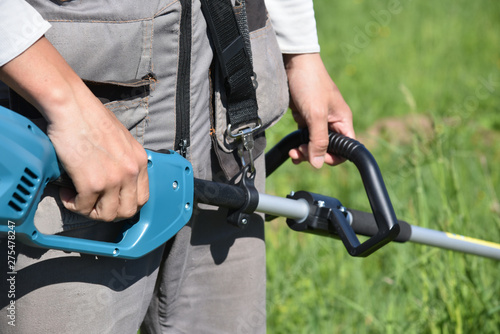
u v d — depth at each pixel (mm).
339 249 2828
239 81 1388
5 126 1042
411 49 7090
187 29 1297
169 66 1286
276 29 1651
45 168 1087
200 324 1583
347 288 2670
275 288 2576
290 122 3826
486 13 8547
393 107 5457
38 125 1167
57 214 1188
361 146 1606
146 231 1245
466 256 2227
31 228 1097
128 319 1359
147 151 1238
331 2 9234
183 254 1455
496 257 1900
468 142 4059
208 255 1540
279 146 1769
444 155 2684
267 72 1512
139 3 1219
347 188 3613
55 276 1222
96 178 1088
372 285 2588
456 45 7223
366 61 6699
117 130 1110
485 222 2873
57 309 1237
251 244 1598
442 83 5977
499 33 7750
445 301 2234
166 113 1306
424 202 2451
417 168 2533
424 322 2262
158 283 1517
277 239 3072
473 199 3209
